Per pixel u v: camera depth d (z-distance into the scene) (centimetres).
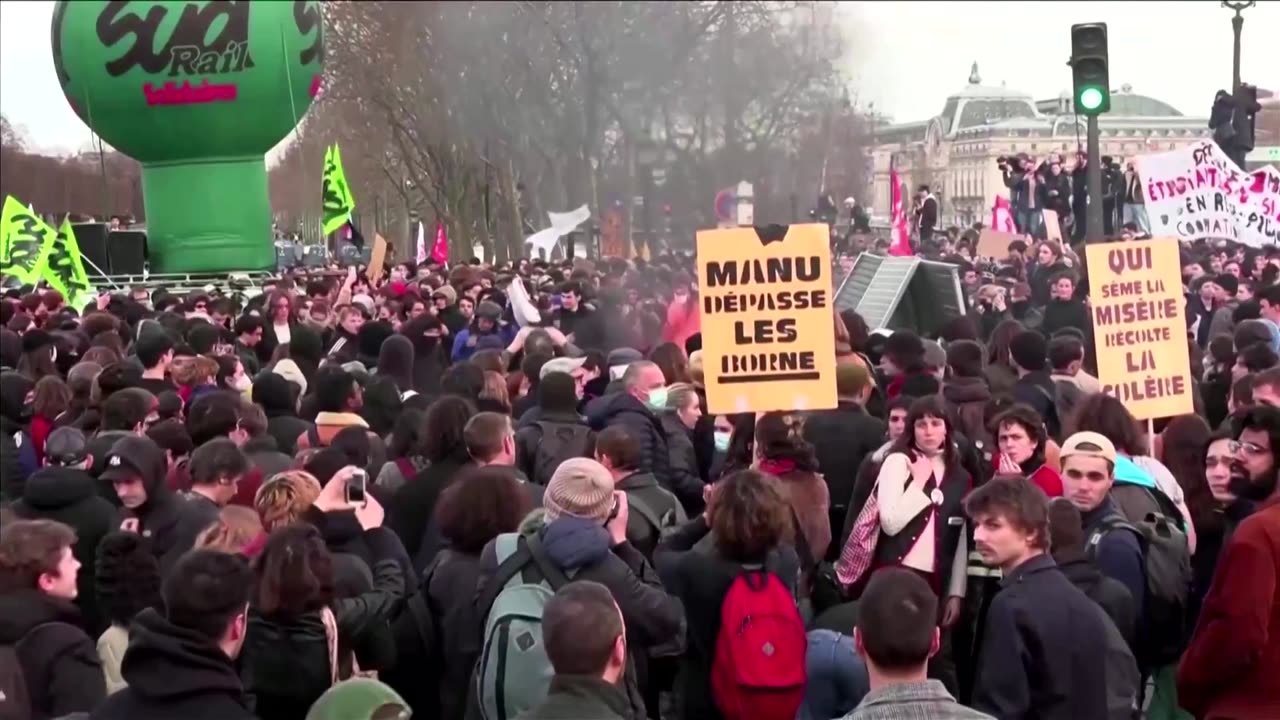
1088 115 1336
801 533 662
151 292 2453
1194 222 1384
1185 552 630
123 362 938
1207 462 621
